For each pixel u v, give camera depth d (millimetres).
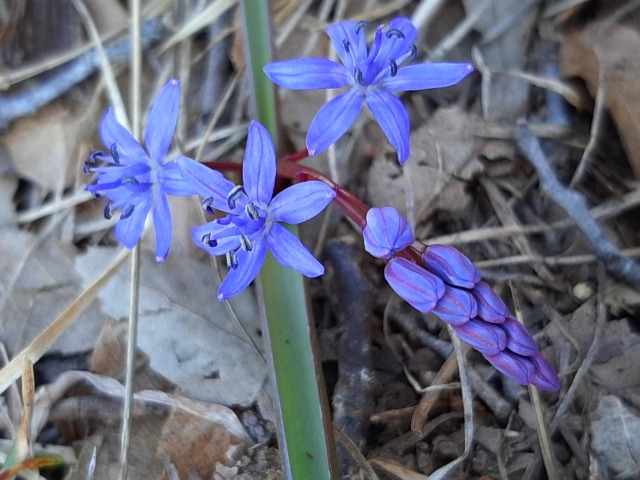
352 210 60
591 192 76
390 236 51
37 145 82
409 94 84
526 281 74
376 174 80
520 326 51
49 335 68
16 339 74
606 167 76
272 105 68
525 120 79
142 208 60
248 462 65
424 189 78
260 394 69
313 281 76
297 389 58
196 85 86
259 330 72
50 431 69
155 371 71
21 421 64
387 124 57
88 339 73
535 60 83
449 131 80
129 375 65
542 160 76
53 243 78
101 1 87
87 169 63
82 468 66
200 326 71
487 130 79
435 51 84
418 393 70
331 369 72
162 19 87
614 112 76
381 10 86
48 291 76
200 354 70
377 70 57
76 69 84
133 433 68
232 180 81
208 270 74
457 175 78
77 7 86
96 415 70
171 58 85
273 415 68
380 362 72
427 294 50
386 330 72
